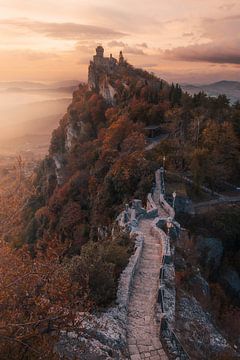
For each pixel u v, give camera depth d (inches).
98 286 776.9
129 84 4571.9
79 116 4650.6
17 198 848.3
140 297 852.0
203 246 1764.3
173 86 4082.2
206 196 2352.4
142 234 1240.8
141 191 2071.9
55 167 4335.6
